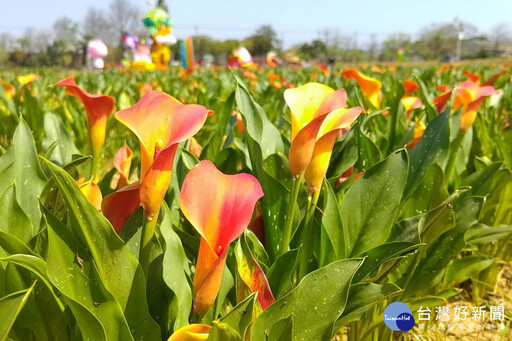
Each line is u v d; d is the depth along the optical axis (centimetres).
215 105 580
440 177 260
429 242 239
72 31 7650
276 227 225
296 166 171
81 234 140
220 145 325
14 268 158
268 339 142
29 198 204
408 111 409
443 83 900
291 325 138
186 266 182
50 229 136
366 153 278
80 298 139
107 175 272
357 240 222
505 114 548
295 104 173
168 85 998
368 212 223
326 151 178
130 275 144
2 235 143
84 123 568
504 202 358
